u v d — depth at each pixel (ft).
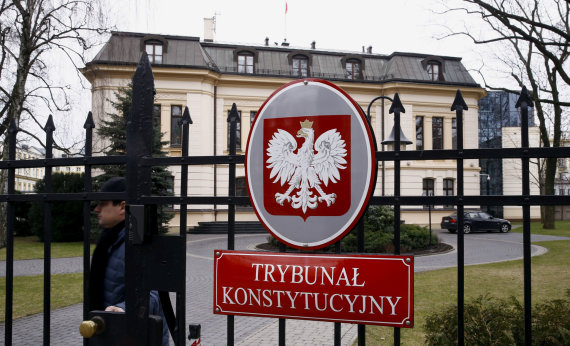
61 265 36.40
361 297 6.13
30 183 80.74
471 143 88.33
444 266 34.83
